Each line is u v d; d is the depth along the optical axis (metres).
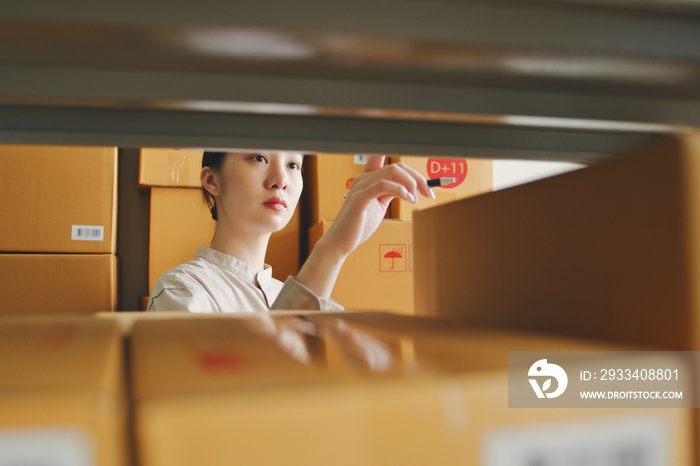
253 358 0.22
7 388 0.16
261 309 1.31
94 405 0.15
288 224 1.72
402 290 1.43
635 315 0.28
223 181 1.35
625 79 0.36
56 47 0.29
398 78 0.36
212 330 0.30
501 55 0.30
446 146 0.48
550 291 0.35
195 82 0.35
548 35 0.28
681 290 0.26
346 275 1.39
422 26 0.27
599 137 0.51
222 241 1.38
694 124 0.43
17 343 0.25
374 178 0.99
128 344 0.26
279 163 1.34
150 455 0.14
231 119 0.44
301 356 0.22
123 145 0.43
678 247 0.26
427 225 0.52
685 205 0.26
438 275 0.50
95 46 0.29
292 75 0.35
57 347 0.23
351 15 0.26
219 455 0.15
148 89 0.34
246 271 1.34
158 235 1.63
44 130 0.41
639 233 0.28
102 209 1.49
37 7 0.24
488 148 0.49
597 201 0.31
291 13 0.26
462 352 0.23
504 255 0.40
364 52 0.30
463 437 0.17
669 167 0.26
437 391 0.17
